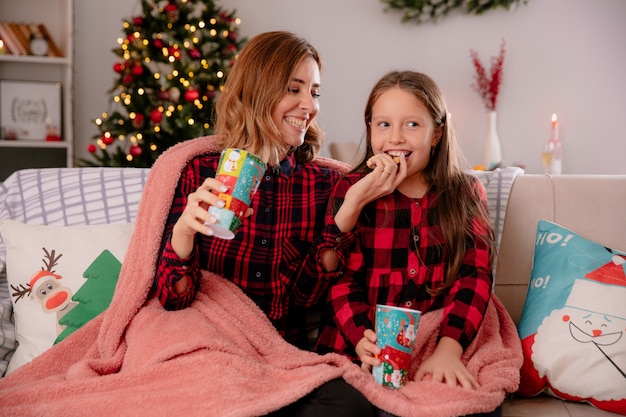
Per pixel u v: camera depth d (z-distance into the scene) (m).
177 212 1.48
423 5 4.53
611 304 1.41
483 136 4.69
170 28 3.68
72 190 1.81
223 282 1.46
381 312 1.23
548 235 1.60
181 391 1.14
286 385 1.20
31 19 4.28
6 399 1.18
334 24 4.64
